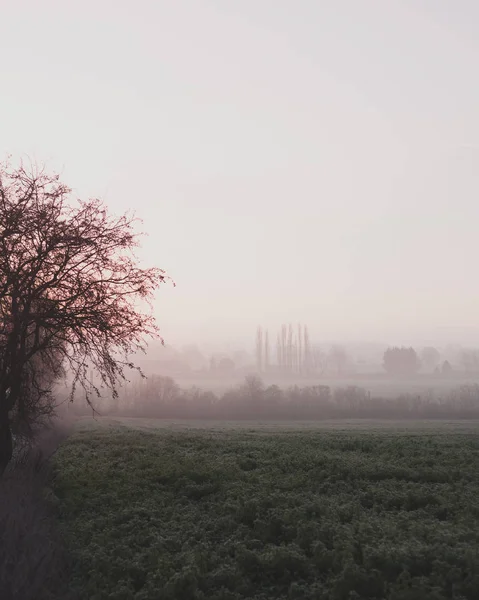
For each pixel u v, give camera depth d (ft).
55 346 64.75
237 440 103.55
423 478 61.72
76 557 39.47
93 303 61.82
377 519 45.42
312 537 40.98
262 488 56.90
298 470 66.54
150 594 33.86
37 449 83.15
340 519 45.96
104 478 63.98
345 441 97.66
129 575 36.91
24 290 60.13
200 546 40.86
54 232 59.67
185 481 61.21
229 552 40.11
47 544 38.96
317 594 32.89
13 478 59.11
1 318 59.77
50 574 35.12
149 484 60.70
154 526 46.42
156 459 76.54
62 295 63.36
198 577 35.37
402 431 158.92
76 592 34.35
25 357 61.93
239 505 50.19
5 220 58.13
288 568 37.04
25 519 42.06
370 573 34.40
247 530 43.86
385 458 76.02
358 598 32.01
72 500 54.13
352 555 36.91
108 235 62.28
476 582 32.45
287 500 51.16
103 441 102.78
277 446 90.89
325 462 71.67
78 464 75.00
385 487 57.72
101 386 66.80
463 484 59.26
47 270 61.72
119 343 64.34
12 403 62.03
